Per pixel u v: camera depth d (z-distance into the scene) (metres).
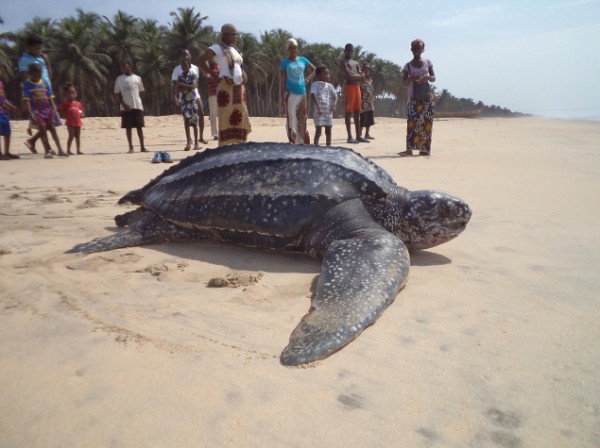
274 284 3.08
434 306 2.69
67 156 10.09
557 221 4.47
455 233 3.58
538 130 17.55
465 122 28.66
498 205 5.15
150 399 1.86
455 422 1.72
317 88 9.78
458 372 2.03
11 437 1.66
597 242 3.80
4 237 4.21
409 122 9.33
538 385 1.93
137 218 4.48
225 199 3.78
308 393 1.89
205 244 4.10
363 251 3.04
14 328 2.48
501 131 17.17
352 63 12.03
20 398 1.88
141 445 1.61
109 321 2.56
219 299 2.85
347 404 1.82
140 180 6.97
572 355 2.14
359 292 2.60
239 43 58.22
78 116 10.33
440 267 3.35
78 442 1.63
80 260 3.59
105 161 9.14
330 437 1.64
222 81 7.09
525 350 2.19
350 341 2.30
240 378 2.00
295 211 3.53
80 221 4.79
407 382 1.96
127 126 10.58
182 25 51.00
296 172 3.68
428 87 9.14
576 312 2.57
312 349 2.16
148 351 2.24
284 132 16.36
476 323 2.47
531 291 2.87
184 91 10.52
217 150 4.31
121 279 3.21
